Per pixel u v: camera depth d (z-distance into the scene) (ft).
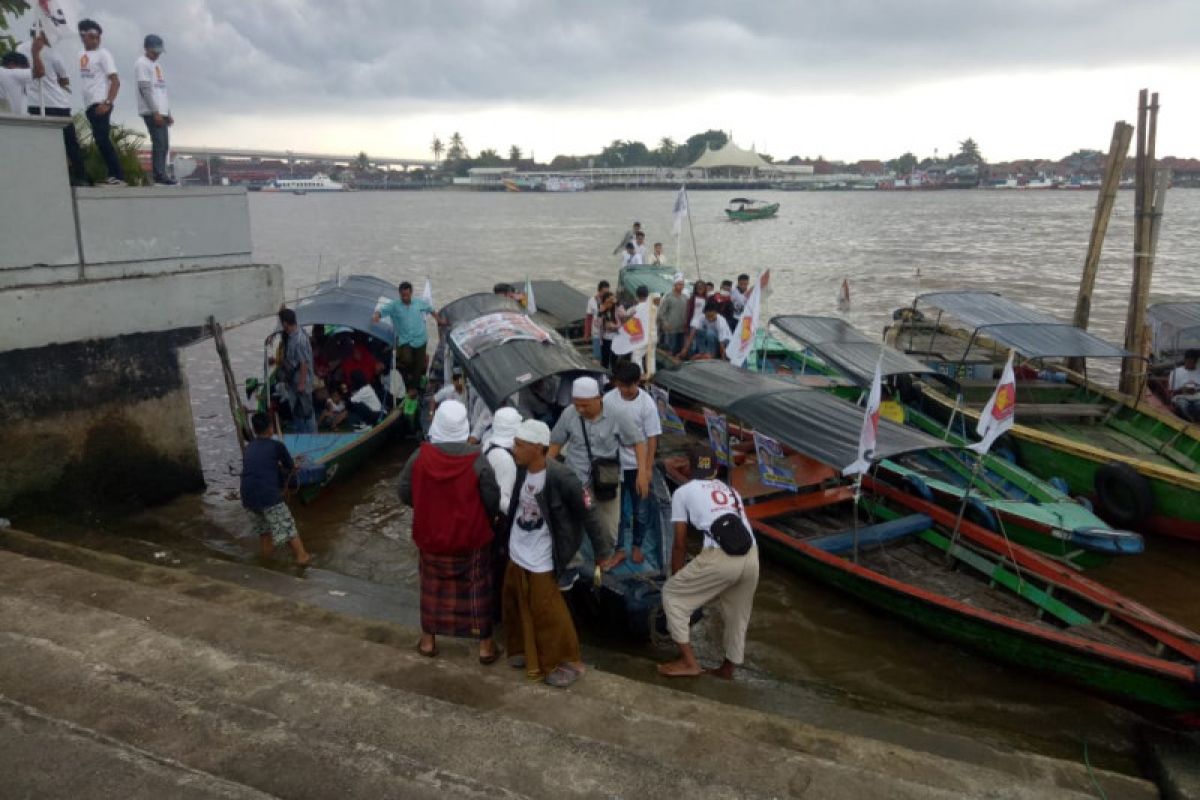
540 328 35.45
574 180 613.52
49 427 28.68
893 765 15.01
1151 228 42.37
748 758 14.02
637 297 54.90
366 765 12.16
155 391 31.86
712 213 304.09
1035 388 43.83
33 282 28.09
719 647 24.13
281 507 27.99
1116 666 20.68
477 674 16.81
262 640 17.98
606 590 22.77
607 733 14.70
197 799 10.75
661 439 37.50
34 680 14.28
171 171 39.52
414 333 44.50
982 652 23.71
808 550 27.50
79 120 43.27
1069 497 32.76
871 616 26.53
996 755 17.56
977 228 212.43
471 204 460.55
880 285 102.01
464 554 17.31
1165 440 37.83
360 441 37.45
